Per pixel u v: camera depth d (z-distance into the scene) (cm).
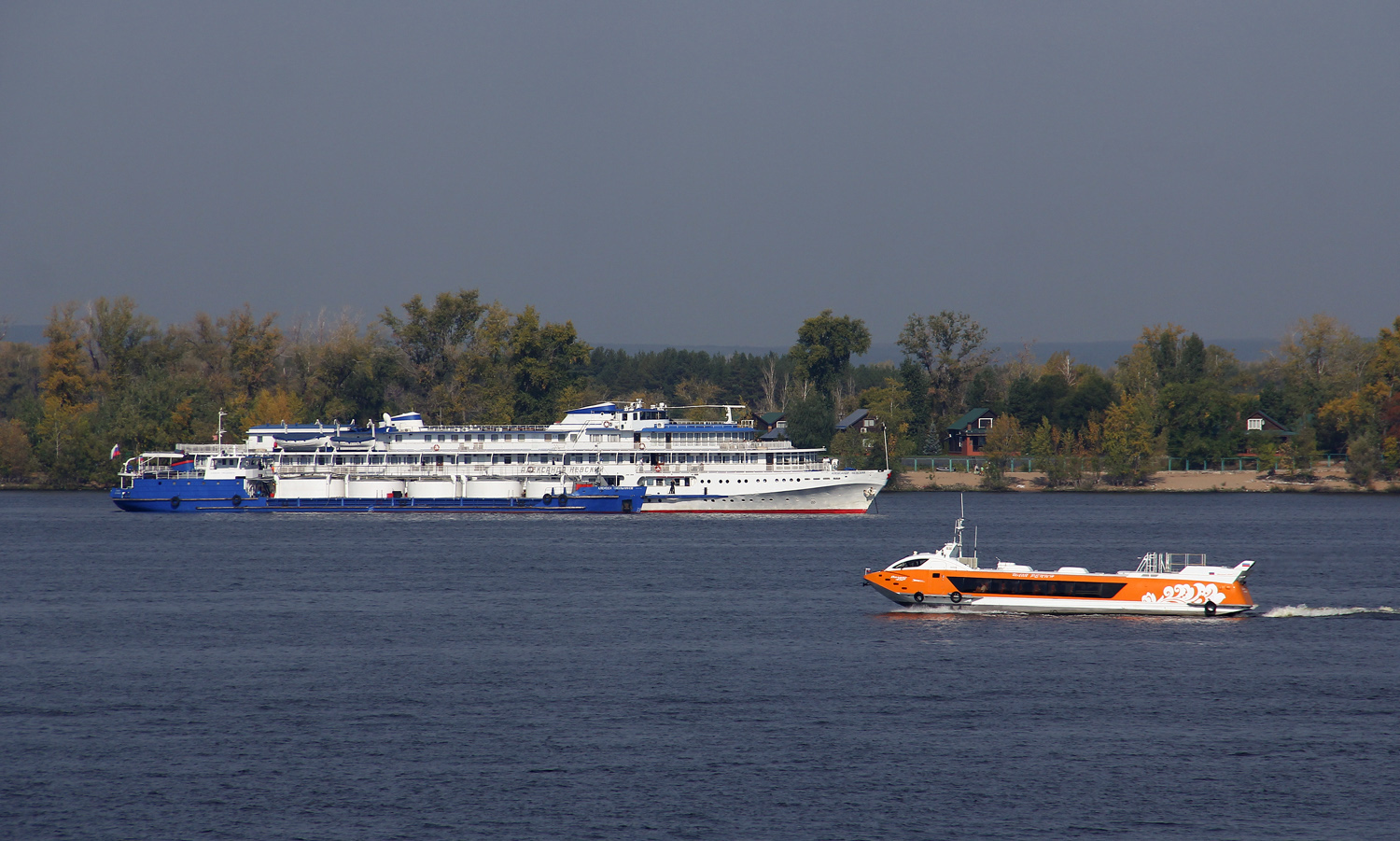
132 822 16362
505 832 16100
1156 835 16138
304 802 17088
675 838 15925
